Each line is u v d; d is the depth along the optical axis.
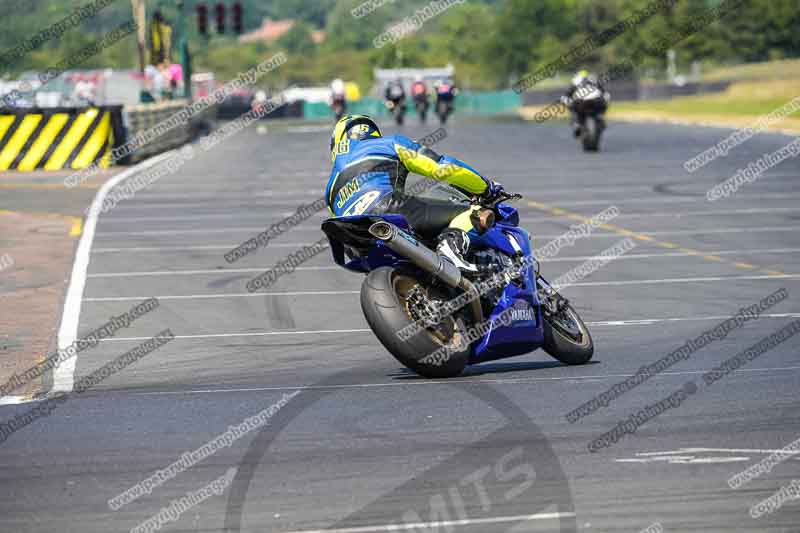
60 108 111.12
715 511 18.38
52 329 39.44
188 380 30.56
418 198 29.08
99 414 26.09
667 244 58.62
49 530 18.19
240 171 109.88
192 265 54.19
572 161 113.88
